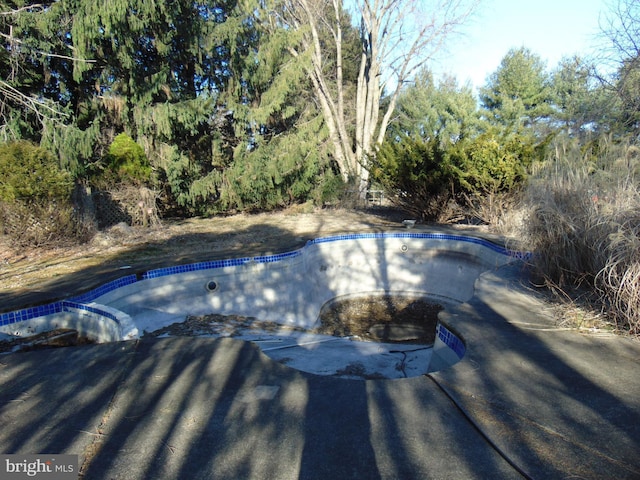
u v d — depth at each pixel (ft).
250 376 9.50
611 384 8.85
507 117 86.69
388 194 43.50
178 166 41.04
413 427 7.44
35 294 16.16
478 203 36.73
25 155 24.79
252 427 7.50
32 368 10.02
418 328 27.76
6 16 30.99
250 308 23.67
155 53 42.32
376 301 32.48
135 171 35.19
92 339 14.47
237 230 36.04
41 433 7.38
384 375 14.32
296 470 6.38
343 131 57.16
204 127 45.65
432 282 32.45
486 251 27.91
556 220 15.53
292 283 26.08
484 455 6.64
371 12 54.85
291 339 19.27
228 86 45.65
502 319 13.15
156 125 39.55
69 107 37.86
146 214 35.27
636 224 12.56
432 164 38.24
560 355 10.36
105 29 33.53
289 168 45.73
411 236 33.01
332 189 51.67
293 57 48.29
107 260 23.41
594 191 15.28
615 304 12.35
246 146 45.98
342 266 32.60
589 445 6.82
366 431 7.32
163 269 20.86
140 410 8.10
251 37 45.39
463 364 9.95
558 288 14.90
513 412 7.82
